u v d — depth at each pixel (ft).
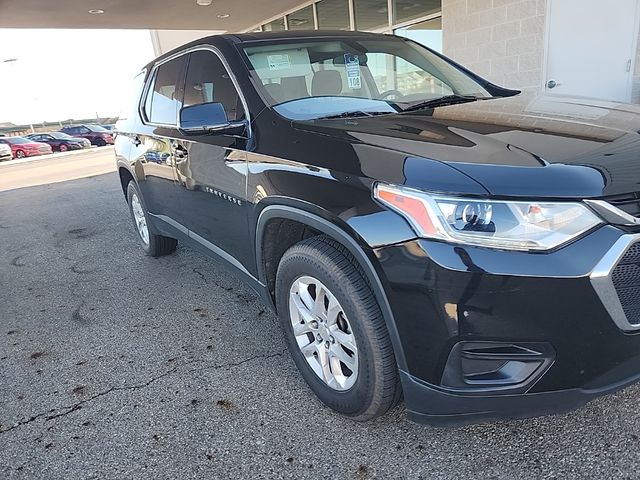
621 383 5.46
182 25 44.32
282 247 8.15
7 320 11.93
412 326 5.61
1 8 32.73
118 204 26.17
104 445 7.18
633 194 5.15
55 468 6.80
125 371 9.12
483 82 10.88
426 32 27.66
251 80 8.61
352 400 6.79
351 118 7.86
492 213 5.13
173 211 11.88
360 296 6.21
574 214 5.05
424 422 6.01
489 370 5.52
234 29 49.32
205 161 9.28
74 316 11.78
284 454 6.72
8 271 15.97
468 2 23.11
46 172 53.67
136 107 13.78
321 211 6.32
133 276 14.16
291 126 7.52
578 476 5.92
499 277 5.07
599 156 5.59
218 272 13.84
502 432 6.75
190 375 8.80
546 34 20.30
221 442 7.04
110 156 71.41
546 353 5.23
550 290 5.02
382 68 10.11
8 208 29.04
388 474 6.24
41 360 9.80
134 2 34.06
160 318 11.22
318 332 7.33
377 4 30.96
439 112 8.09
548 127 6.68
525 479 5.97
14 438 7.48
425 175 5.49
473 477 6.08
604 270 4.98
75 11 35.45
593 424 6.70
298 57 9.39
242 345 9.70
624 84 18.86
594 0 18.84
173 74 11.50
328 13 36.14
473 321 5.24
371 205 5.81
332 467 6.43
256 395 8.04
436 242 5.30
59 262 16.38
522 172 5.30
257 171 7.60
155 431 7.39
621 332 5.19
